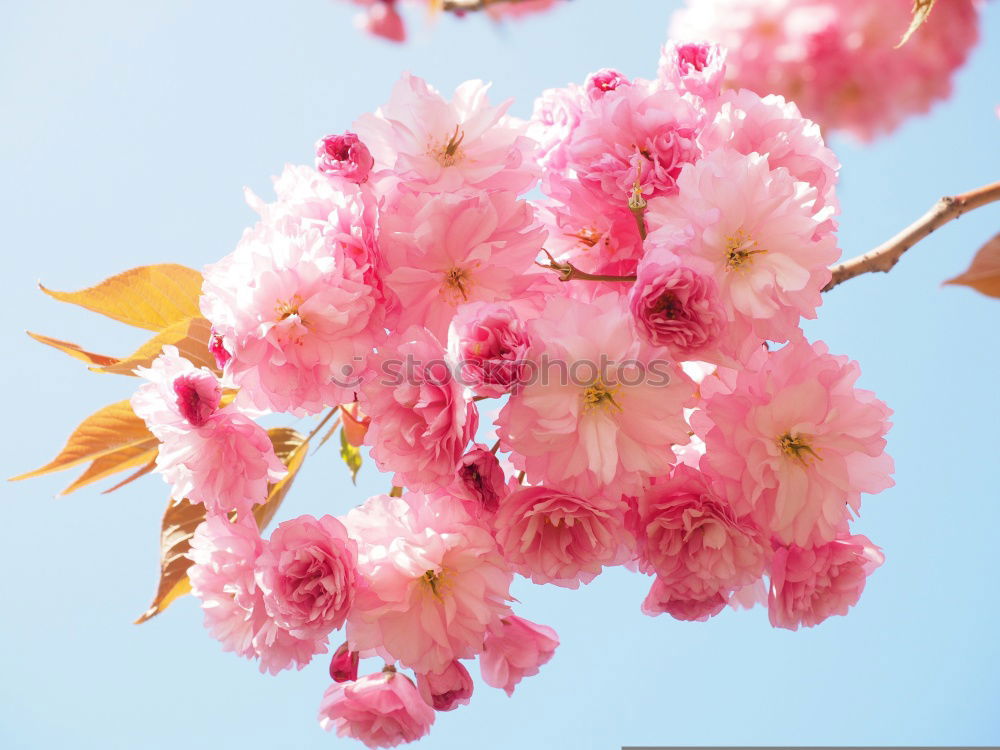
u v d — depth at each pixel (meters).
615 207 0.72
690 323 0.68
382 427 0.70
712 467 0.71
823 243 0.70
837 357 0.72
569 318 0.69
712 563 0.71
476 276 0.71
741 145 0.72
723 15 0.65
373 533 0.71
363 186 0.71
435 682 0.71
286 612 0.70
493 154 0.71
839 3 0.64
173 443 0.72
